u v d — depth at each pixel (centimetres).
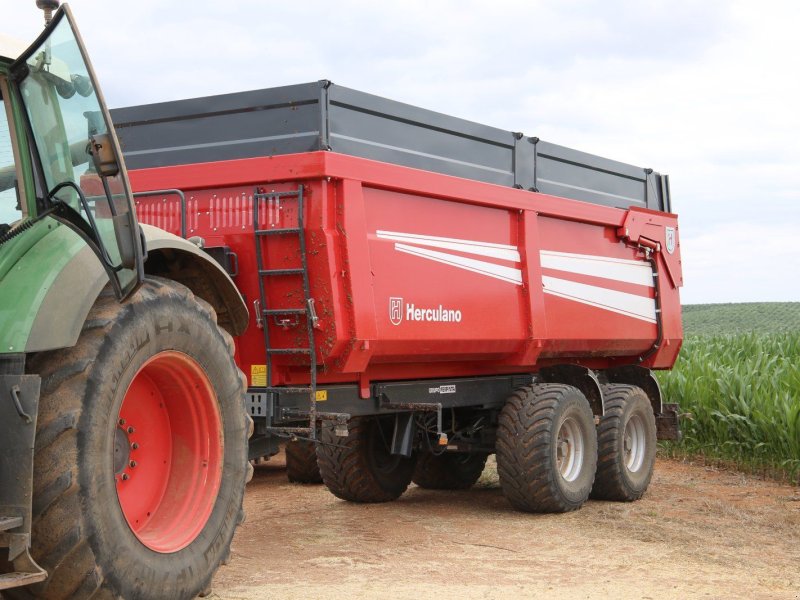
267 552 624
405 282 670
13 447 366
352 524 737
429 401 753
